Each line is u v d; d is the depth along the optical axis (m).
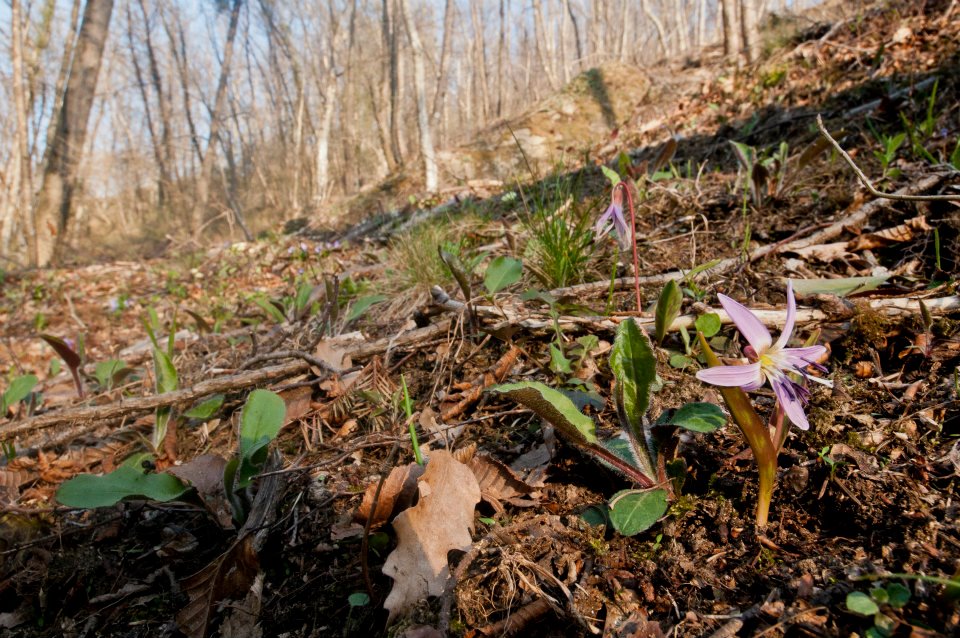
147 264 1.91
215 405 0.45
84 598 0.32
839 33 1.23
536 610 0.22
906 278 0.41
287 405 0.43
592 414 0.34
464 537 0.25
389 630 0.23
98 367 0.55
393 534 0.28
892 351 0.34
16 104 2.49
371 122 6.07
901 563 0.21
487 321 0.46
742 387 0.20
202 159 3.87
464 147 1.97
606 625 0.21
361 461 0.36
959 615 0.18
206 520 0.35
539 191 0.93
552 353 0.38
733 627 0.20
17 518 0.37
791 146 0.84
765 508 0.24
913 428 0.27
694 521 0.25
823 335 0.35
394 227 1.38
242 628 0.27
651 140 1.35
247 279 1.34
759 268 0.47
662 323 0.32
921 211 0.48
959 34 0.90
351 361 0.46
